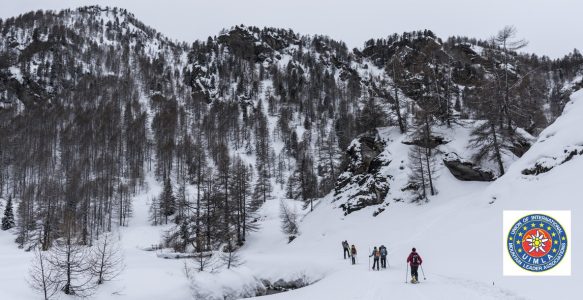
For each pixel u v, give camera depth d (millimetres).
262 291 36969
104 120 175125
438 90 59000
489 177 46281
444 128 55906
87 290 26500
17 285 24859
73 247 29359
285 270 38812
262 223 70562
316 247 47438
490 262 22047
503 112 49312
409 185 48906
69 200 91750
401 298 16406
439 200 44625
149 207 109750
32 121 174500
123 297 26969
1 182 123125
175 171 141875
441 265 25266
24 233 79312
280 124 186125
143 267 34594
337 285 24500
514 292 15586
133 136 161000
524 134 50250
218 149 149375
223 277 35094
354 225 49219
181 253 46844
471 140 48562
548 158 32719
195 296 30969
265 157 150000
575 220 21781
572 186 26406
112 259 37719
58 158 149250
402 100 62500
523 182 32812
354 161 62594
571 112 36719
